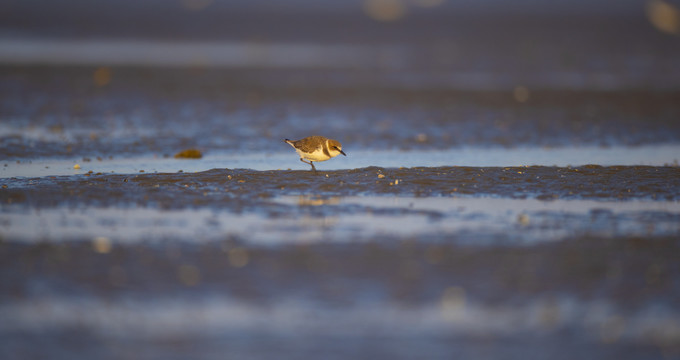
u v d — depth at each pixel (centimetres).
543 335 909
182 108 3188
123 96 3603
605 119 2898
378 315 960
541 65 5625
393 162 1989
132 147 2202
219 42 7994
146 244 1212
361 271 1098
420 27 10662
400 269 1106
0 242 1212
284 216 1389
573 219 1366
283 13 14300
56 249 1183
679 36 8612
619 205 1473
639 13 14650
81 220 1350
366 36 9031
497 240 1241
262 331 918
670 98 3591
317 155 1736
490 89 4025
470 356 859
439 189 1605
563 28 10206
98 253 1166
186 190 1587
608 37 8562
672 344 883
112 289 1030
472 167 1822
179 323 938
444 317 956
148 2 16462
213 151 2169
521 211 1427
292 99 3541
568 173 1758
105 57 5959
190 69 5094
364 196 1552
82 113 2988
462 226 1325
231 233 1278
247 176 1719
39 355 855
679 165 1944
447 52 6869
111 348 875
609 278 1070
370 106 3291
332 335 910
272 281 1061
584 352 869
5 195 1519
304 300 1002
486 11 15475
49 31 8869
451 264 1126
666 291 1023
